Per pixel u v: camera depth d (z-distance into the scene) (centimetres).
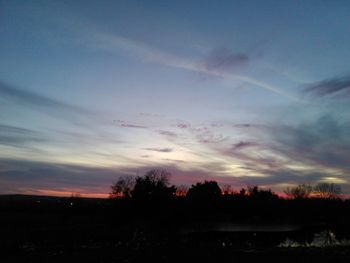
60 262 2378
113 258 2539
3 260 2444
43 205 9619
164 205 6338
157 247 3106
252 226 6050
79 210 8294
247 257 2573
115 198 6419
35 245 3234
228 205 6988
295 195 8462
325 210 7875
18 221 6056
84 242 3591
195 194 6838
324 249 2983
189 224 6022
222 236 4500
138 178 6519
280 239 4153
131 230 4831
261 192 7594
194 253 2756
